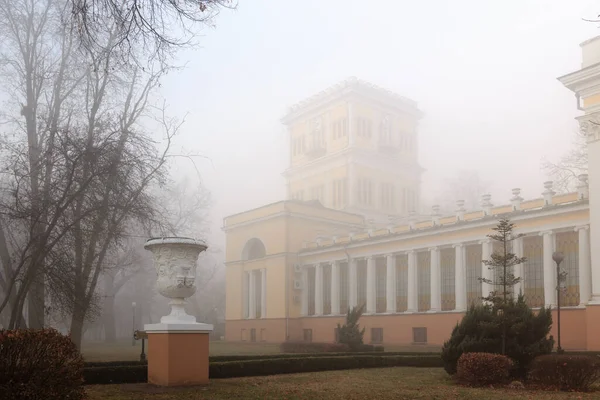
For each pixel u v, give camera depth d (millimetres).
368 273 43750
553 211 31203
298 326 48781
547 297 31188
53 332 9344
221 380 15469
